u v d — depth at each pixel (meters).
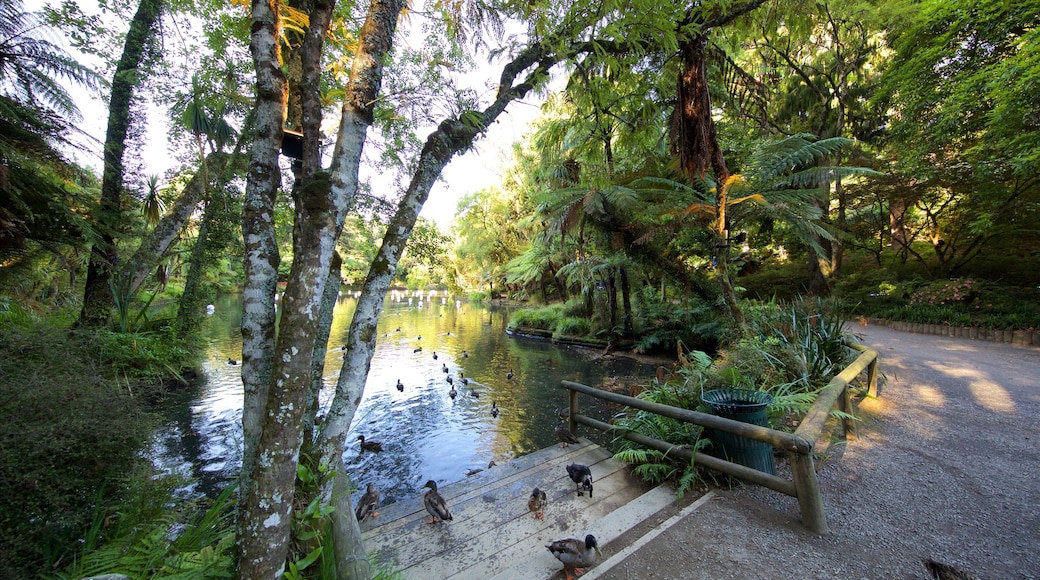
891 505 2.74
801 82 13.45
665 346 11.73
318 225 1.67
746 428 2.85
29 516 1.94
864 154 12.73
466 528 2.87
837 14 10.23
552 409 7.80
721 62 5.59
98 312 7.64
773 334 5.66
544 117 15.84
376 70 1.97
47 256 6.92
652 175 9.48
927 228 14.12
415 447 6.31
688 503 2.97
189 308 9.52
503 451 6.09
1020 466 3.22
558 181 12.41
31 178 4.75
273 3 1.86
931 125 9.72
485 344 15.05
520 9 3.02
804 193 6.18
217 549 1.85
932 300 10.88
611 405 7.82
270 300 1.87
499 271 28.62
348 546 1.78
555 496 3.28
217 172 8.72
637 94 4.00
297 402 1.58
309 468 1.95
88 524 2.19
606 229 10.58
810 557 2.25
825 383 4.59
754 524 2.59
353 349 2.10
